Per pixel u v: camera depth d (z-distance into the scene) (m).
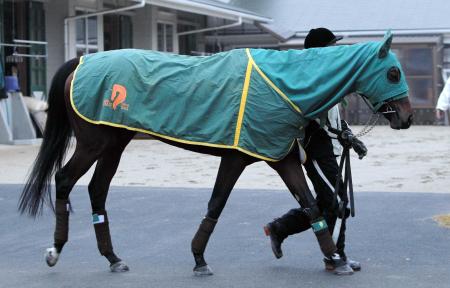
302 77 5.59
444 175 11.62
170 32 25.19
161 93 5.78
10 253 6.88
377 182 11.00
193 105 5.73
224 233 7.53
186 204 9.22
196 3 21.14
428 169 12.41
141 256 6.67
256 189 10.33
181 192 10.13
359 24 28.33
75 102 5.95
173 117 5.75
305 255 6.57
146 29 23.48
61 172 6.13
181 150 16.42
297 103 5.54
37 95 19.16
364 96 5.71
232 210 8.72
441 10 28.53
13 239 7.48
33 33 18.94
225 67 5.77
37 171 6.19
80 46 20.56
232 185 5.81
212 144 5.67
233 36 28.91
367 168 12.69
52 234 7.70
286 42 27.30
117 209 8.93
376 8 29.28
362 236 7.27
